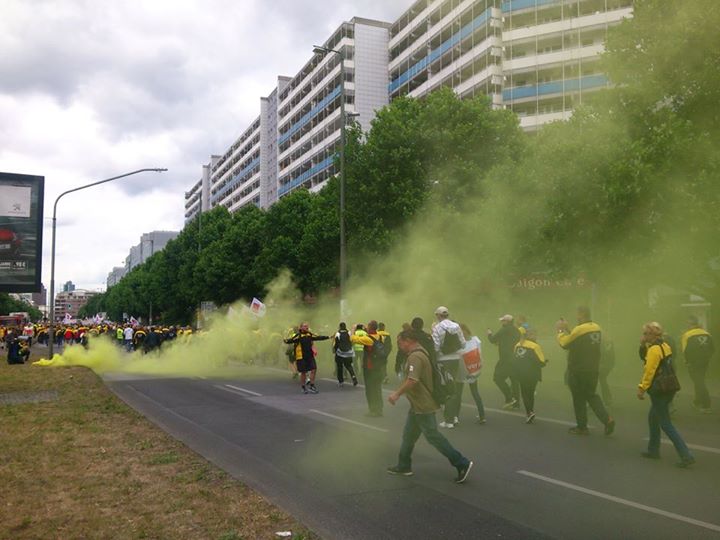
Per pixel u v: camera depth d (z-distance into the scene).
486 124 25.52
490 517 5.23
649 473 6.68
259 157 100.38
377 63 70.19
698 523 5.07
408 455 6.59
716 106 14.91
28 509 5.27
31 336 46.66
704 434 8.96
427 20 61.59
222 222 59.88
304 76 80.81
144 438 8.42
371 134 26.98
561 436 8.79
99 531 4.70
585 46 48.28
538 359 9.91
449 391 6.51
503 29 51.22
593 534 4.83
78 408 11.33
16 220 21.44
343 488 6.11
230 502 5.41
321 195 34.34
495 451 7.80
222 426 9.80
